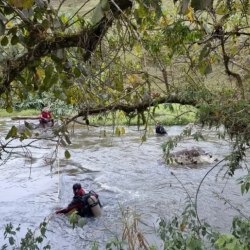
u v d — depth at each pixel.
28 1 2.13
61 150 17.47
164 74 3.89
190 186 12.56
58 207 11.62
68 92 3.94
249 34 3.82
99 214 10.52
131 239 4.46
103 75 4.02
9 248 8.12
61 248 8.99
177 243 3.99
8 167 14.93
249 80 4.42
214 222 9.61
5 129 21.78
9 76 2.94
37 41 2.90
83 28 2.99
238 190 11.65
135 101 4.19
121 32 3.44
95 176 14.27
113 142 18.83
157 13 2.61
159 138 18.92
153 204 11.22
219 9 3.88
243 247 2.62
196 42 3.89
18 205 11.76
